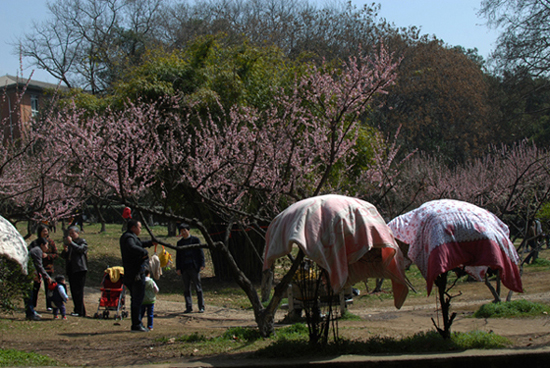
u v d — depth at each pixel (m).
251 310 11.80
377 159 11.91
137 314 8.05
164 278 17.61
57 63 31.91
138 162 8.04
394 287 6.13
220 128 13.33
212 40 15.87
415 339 5.96
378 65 7.59
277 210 9.54
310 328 5.86
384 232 5.28
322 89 8.34
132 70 16.52
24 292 7.04
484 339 5.79
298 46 34.16
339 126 8.77
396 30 35.16
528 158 15.05
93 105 14.95
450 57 36.44
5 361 5.19
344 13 35.41
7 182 10.00
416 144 35.62
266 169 8.98
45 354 5.95
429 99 36.00
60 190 11.29
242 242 16.56
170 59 15.39
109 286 9.79
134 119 8.72
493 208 16.62
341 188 12.12
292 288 8.95
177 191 13.79
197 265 11.30
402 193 20.22
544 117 37.72
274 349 5.60
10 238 6.62
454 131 36.16
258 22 35.53
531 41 25.39
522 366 5.16
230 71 14.50
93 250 20.38
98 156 7.47
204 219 15.69
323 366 5.05
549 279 13.59
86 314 10.21
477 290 13.00
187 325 9.32
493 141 36.19
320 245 5.11
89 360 5.67
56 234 25.48
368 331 6.92
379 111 34.50
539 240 14.11
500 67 28.38
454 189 17.33
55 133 8.55
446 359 5.12
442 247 5.48
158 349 6.16
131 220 8.28
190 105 10.83
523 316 8.36
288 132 8.56
